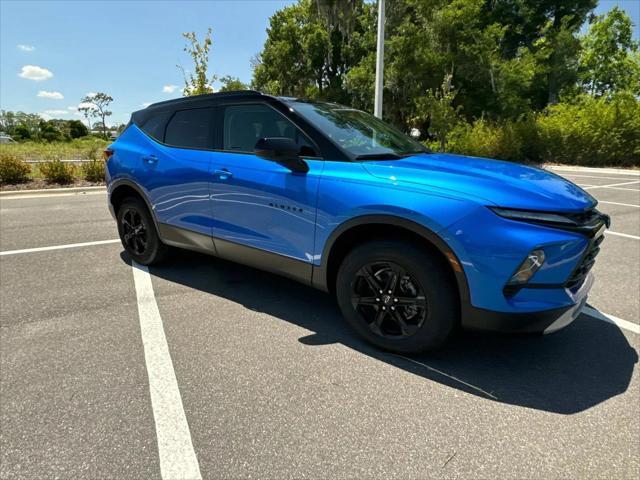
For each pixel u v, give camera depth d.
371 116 3.82
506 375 2.46
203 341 2.83
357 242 2.75
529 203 2.18
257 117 3.20
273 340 2.85
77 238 5.59
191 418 2.06
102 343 2.79
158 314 3.25
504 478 1.71
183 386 2.32
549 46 33.03
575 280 2.32
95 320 3.14
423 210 2.29
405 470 1.75
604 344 2.84
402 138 3.56
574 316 2.34
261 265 3.20
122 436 1.93
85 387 2.31
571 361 2.62
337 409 2.14
